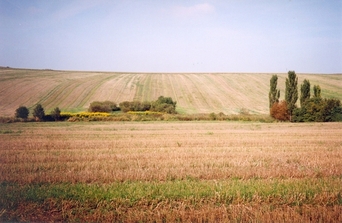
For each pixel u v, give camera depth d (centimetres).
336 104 4950
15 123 4338
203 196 955
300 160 1554
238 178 1187
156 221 822
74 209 894
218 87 8538
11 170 1291
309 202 939
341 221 821
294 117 4916
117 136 2705
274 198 954
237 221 812
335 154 1750
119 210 880
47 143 2180
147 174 1177
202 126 3897
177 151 1802
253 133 3019
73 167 1349
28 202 920
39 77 8819
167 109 5959
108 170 1290
